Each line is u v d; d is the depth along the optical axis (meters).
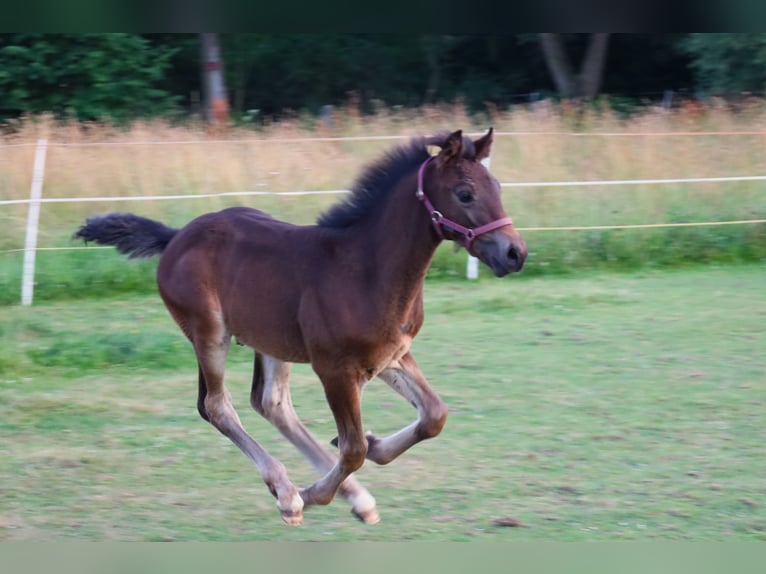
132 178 14.67
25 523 6.40
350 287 5.81
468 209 5.49
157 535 6.21
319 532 6.29
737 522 6.24
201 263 6.57
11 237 13.75
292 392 9.32
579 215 14.41
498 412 8.50
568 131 17.14
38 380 9.69
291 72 27.44
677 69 27.98
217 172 14.75
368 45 27.41
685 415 8.34
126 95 24.56
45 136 16.36
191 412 8.76
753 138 16.31
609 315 11.65
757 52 22.75
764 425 8.06
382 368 5.95
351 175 14.87
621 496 6.69
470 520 6.36
